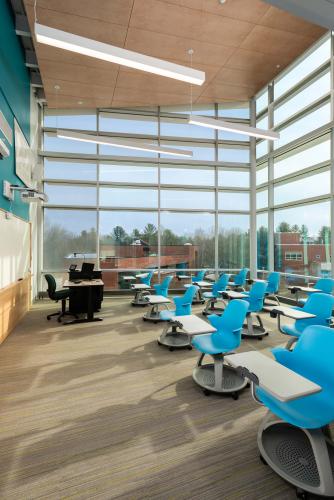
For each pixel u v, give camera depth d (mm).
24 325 5020
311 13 2100
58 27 4500
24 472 1736
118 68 5656
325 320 3168
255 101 8102
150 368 3246
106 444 1985
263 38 5109
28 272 6090
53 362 3402
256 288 4449
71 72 5773
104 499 1553
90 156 7641
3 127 3305
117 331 4684
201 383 2783
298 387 1488
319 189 6066
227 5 4285
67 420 2262
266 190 7871
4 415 2326
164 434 2092
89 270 6152
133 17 4387
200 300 7176
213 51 5422
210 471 1746
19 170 5180
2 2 4246
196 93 7121
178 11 4332
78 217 7758
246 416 2320
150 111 8031
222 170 8383
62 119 7684
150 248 8102
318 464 1552
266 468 1769
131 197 7977
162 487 1630
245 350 3828
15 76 4973
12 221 4707
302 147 6516
